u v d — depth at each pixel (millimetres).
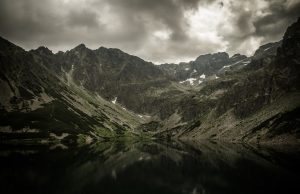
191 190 98688
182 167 143375
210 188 100312
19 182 104250
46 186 100625
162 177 120500
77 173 124812
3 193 90188
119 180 114438
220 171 129125
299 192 90125
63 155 176500
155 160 167500
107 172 130375
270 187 96938
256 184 101812
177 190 99062
